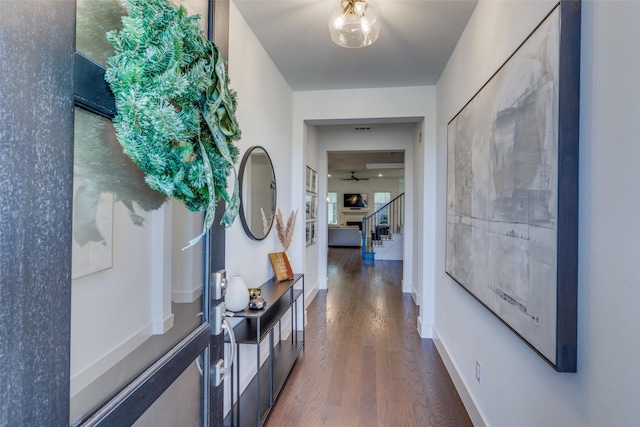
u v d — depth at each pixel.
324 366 2.64
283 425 1.93
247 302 1.92
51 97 0.53
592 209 0.92
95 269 0.74
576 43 0.97
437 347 2.93
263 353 2.57
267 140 2.61
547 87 1.06
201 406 1.09
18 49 0.47
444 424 1.93
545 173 1.07
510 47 1.44
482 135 1.70
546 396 1.14
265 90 2.54
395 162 8.20
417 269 4.36
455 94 2.41
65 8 0.56
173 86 0.67
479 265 1.75
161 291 0.96
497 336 1.58
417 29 2.18
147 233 0.93
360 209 13.30
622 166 0.81
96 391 0.69
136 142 0.66
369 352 2.90
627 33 0.80
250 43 2.23
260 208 2.47
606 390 0.85
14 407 0.47
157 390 0.82
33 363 0.50
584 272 0.95
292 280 2.71
